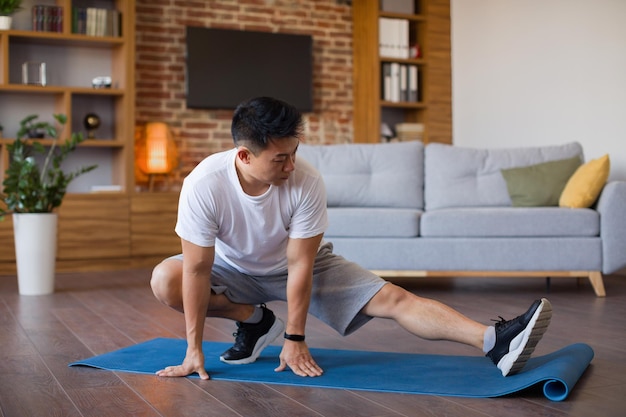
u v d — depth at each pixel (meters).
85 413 2.07
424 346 2.95
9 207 4.73
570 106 6.03
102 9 6.11
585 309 3.87
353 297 2.46
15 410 2.11
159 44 6.57
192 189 2.24
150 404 2.14
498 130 6.80
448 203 5.18
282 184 2.21
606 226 4.45
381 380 2.34
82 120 6.38
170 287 2.46
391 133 7.18
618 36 5.59
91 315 3.86
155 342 3.04
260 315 2.64
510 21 6.62
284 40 6.87
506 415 1.99
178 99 6.63
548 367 2.26
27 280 4.66
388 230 4.66
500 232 4.55
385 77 7.14
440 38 7.32
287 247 2.40
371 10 7.00
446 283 5.07
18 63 6.18
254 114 2.04
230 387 2.30
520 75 6.54
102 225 5.99
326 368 2.52
